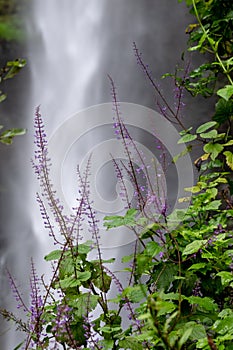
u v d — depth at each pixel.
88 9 11.01
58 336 2.94
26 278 9.38
